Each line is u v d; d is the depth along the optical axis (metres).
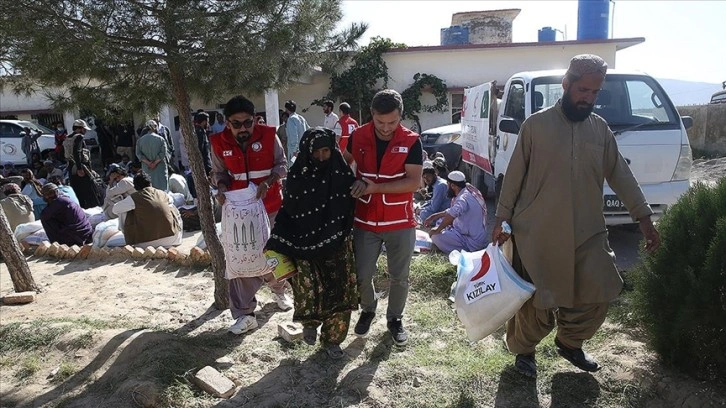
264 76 4.33
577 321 3.36
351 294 3.70
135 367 3.75
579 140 3.17
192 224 8.77
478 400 3.37
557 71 7.44
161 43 4.09
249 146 4.20
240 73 4.08
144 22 3.92
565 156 3.16
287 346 4.11
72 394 3.65
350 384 3.54
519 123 7.27
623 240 7.01
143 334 4.20
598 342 4.00
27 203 8.77
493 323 3.34
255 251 4.12
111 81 4.09
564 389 3.44
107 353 4.05
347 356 3.91
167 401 3.36
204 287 5.71
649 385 3.43
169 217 7.40
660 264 3.58
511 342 3.59
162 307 5.16
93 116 4.45
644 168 6.15
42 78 3.85
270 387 3.55
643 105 6.66
